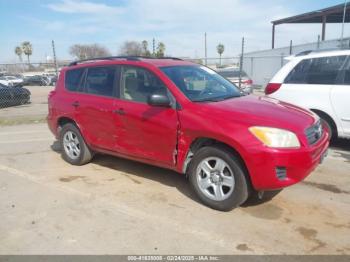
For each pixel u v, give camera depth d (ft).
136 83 15.76
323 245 10.94
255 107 13.76
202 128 13.03
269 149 11.84
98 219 12.92
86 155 18.85
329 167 18.16
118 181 16.74
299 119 13.05
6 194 15.46
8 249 11.09
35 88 106.11
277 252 10.62
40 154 22.08
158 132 14.55
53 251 10.91
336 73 20.27
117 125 16.20
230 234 11.68
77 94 18.52
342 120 19.95
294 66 21.99
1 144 25.40
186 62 17.52
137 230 12.07
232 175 12.76
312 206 13.65
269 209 13.43
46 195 15.25
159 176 17.26
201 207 13.73
